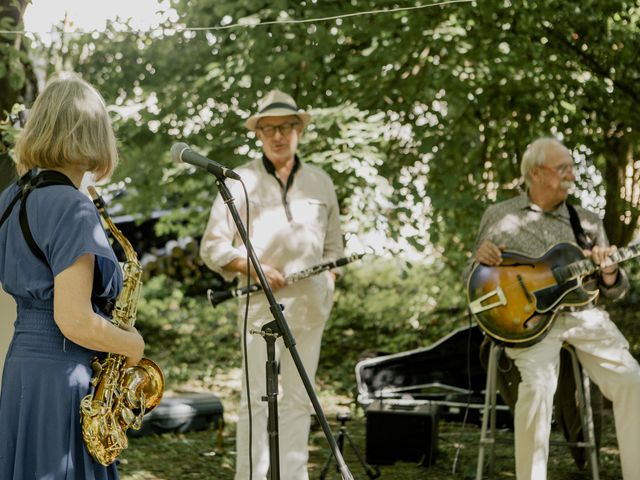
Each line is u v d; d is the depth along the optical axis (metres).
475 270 4.27
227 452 5.29
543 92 6.86
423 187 6.52
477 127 7.46
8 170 3.48
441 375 5.90
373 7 6.38
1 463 2.25
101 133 2.31
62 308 2.15
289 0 6.39
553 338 4.16
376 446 5.01
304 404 4.09
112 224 2.47
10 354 2.29
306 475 4.06
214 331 9.77
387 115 6.95
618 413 4.13
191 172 6.69
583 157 7.95
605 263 4.08
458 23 6.34
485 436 4.25
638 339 8.23
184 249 10.51
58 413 2.21
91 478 2.25
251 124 4.25
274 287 4.01
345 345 8.90
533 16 6.39
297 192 4.16
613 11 6.50
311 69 6.50
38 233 2.22
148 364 2.48
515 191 7.49
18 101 5.15
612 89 7.04
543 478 3.98
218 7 6.35
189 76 6.78
